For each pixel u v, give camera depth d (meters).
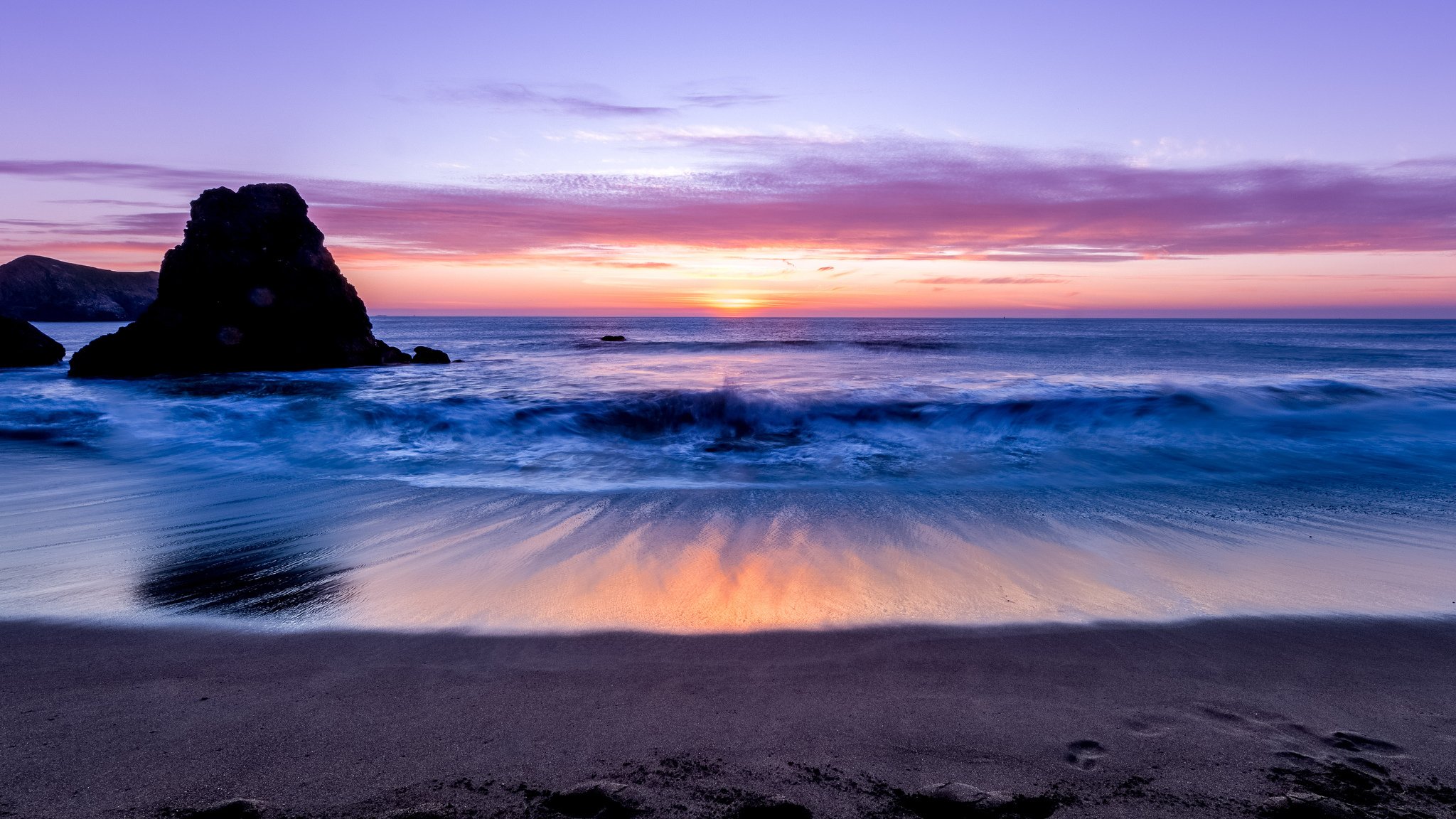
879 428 10.81
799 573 4.66
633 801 2.26
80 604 4.15
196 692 3.03
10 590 4.38
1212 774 2.44
